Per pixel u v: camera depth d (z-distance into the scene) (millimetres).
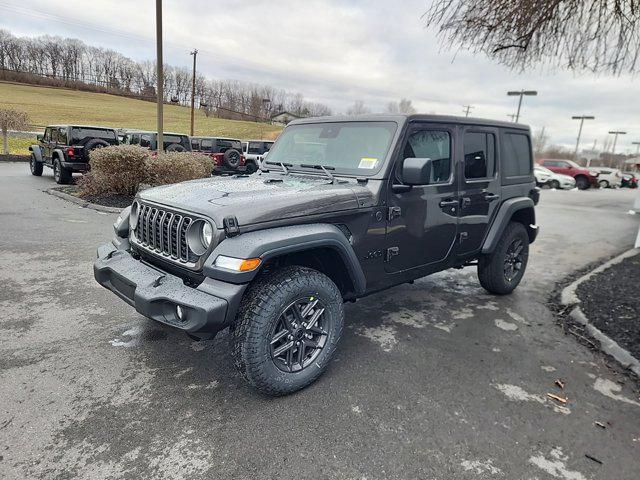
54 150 13211
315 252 3068
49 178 15078
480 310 4605
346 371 3219
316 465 2266
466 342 3803
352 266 3039
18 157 22422
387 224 3328
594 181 27156
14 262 5473
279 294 2656
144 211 3111
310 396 2879
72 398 2756
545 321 4363
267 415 2662
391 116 3473
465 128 3984
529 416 2762
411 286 5367
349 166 3475
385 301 4785
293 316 2850
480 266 4875
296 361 2910
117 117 54250
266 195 2812
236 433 2492
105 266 3117
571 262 7066
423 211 3600
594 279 5645
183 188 3160
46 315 3973
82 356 3283
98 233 7180
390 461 2312
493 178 4383
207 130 53188
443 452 2398
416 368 3301
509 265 5016
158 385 2943
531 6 4176
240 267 2455
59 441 2369
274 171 3918
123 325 3816
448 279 5727
